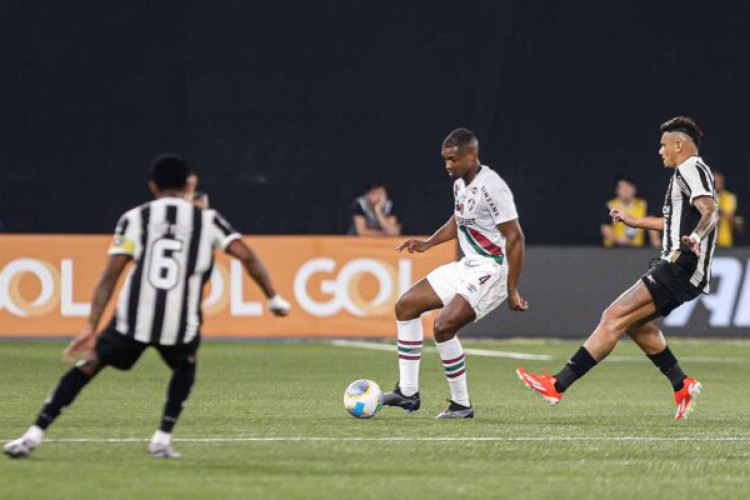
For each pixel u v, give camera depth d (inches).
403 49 3058.6
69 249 2586.1
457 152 1467.8
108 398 1658.5
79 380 1103.0
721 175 2950.3
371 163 3048.7
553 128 3085.6
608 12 3102.9
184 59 3002.0
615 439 1305.4
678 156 1448.1
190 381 1125.1
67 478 1038.4
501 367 2217.0
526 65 3083.2
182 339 1090.1
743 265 2728.8
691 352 2605.8
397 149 3053.6
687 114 3122.5
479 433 1341.0
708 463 1159.0
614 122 3105.3
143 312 1077.8
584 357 1444.4
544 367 2215.8
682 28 3120.1
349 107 3043.8
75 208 2987.2
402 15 3058.6
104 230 2994.6
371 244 2640.3
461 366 1480.1
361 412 1460.4
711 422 1470.2
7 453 1105.4
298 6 3031.5
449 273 1497.3
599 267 2728.8
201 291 1096.2
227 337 2605.8
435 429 1370.6
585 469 1120.2
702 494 1015.0
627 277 2728.8
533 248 2721.5
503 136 3080.7
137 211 1083.3
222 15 3011.8
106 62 2992.1
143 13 3002.0
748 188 3132.4
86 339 1068.5
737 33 3132.4
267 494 986.7
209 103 3009.4
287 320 2620.6
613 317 1448.1
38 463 1106.1
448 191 3056.1
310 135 3034.0
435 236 1566.2
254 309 2613.2
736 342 2795.3
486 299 1477.6
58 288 2583.7
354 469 1103.0
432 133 3061.0
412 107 3061.0
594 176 3093.0
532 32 3080.7
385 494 994.7
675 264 1437.0
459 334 2728.8
